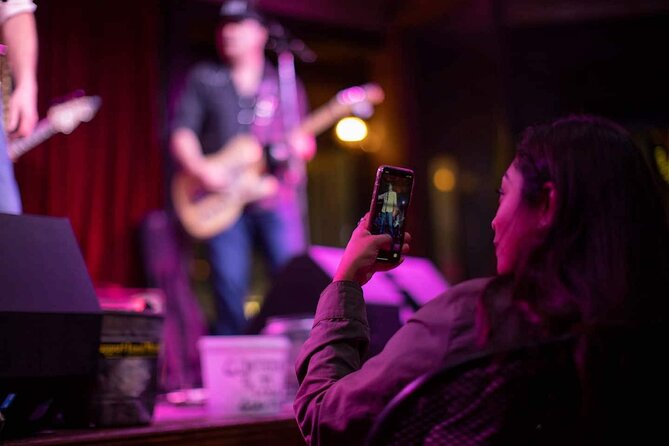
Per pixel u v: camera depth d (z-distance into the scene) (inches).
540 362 37.2
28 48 80.9
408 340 40.3
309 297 107.3
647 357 37.9
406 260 112.5
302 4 197.0
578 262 38.7
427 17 210.8
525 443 37.9
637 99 211.9
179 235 165.5
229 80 168.1
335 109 177.6
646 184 40.4
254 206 166.6
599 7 207.5
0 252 59.2
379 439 37.2
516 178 41.6
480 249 225.8
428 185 218.4
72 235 64.6
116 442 60.9
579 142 40.4
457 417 38.0
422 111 219.6
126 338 68.0
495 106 222.4
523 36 212.4
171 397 110.9
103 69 160.7
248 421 70.7
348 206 240.2
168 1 173.8
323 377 42.6
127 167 161.2
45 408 62.8
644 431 37.8
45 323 58.9
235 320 164.2
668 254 39.8
